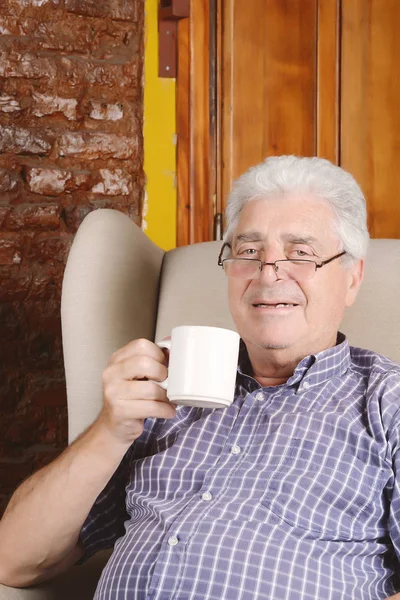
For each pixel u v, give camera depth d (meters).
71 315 1.56
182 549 1.22
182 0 2.35
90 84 2.31
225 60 2.43
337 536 1.23
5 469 2.24
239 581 1.18
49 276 2.28
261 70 2.46
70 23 2.28
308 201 1.38
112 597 1.25
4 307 2.24
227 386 1.05
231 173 2.44
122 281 1.61
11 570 1.34
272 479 1.26
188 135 2.41
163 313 1.67
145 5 2.36
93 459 1.28
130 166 2.35
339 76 2.50
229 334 1.05
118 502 1.46
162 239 2.40
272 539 1.21
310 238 1.36
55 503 1.30
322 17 2.49
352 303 1.45
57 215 2.28
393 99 2.52
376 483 1.24
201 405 1.09
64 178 2.29
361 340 1.55
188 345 1.05
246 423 1.34
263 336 1.36
